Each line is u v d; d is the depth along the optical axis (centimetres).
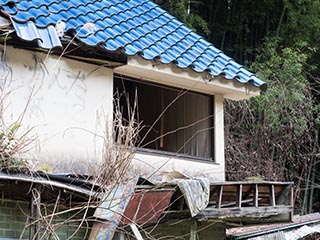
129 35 1127
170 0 1898
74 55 1009
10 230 834
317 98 1998
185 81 1154
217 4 2041
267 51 1931
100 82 1044
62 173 938
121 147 919
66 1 1134
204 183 981
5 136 829
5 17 941
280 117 1841
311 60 2047
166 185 954
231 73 1208
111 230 846
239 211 1044
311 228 1358
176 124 1288
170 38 1232
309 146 1928
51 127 963
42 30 961
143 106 1262
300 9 2023
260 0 2025
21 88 939
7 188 816
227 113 1830
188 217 1012
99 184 855
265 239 1291
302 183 1992
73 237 894
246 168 1809
